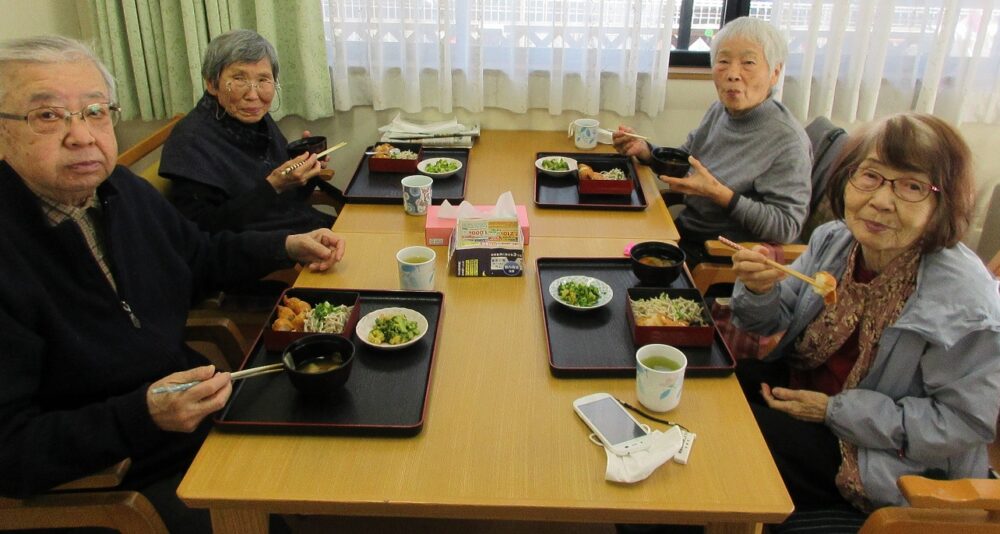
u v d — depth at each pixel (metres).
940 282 1.29
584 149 2.51
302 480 1.04
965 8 2.49
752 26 2.05
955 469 1.30
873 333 1.39
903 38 2.56
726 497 1.03
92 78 1.25
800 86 2.60
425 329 1.38
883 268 1.40
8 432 1.15
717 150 2.25
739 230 2.22
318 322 1.34
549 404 1.21
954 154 1.22
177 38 2.53
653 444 1.09
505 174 2.29
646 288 1.46
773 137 2.10
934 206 1.25
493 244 1.61
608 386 1.26
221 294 1.93
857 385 1.41
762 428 1.42
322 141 2.34
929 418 1.27
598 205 2.01
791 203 2.05
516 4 2.51
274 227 2.13
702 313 1.41
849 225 1.34
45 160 1.20
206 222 1.97
